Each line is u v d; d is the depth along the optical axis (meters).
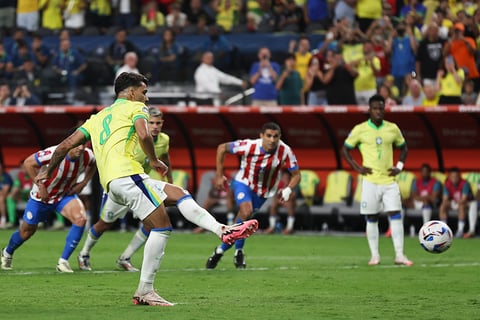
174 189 23.53
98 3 76.75
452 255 44.44
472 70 59.19
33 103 64.69
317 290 28.45
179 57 66.38
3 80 65.44
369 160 38.66
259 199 37.19
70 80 66.25
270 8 71.94
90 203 61.31
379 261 38.69
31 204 34.12
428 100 58.00
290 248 48.25
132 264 38.25
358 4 64.81
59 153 24.00
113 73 66.94
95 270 35.06
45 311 22.47
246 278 32.03
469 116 57.34
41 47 69.88
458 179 56.72
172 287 29.09
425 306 24.30
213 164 64.19
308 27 69.50
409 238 56.06
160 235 23.19
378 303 24.95
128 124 23.44
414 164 60.75
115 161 23.23
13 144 65.94
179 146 64.56
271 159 36.34
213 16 75.44
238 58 66.44
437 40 59.56
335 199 60.22
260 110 57.81
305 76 60.75
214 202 61.62
